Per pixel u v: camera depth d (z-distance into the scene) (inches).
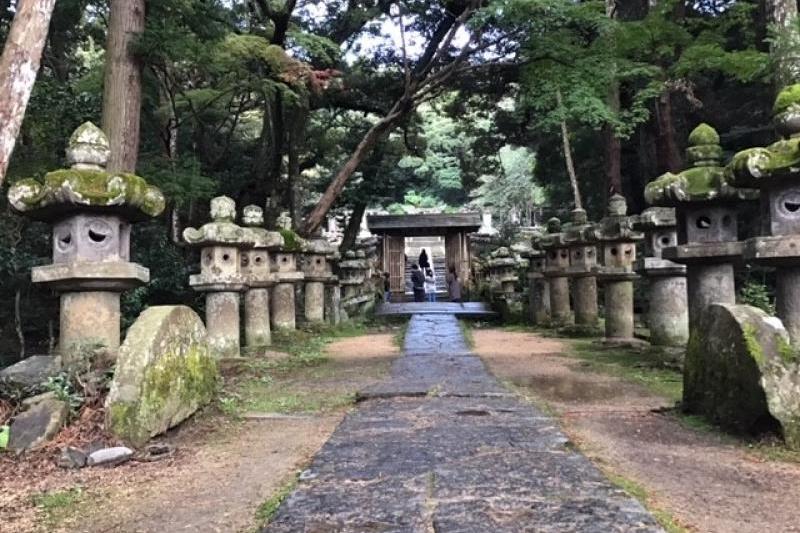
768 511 133.3
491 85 722.2
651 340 387.2
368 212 1467.8
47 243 453.4
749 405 186.5
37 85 436.5
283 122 661.3
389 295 1068.5
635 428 207.0
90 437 187.2
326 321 615.5
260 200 696.4
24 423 191.3
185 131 717.9
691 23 521.7
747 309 199.0
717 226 306.3
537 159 932.0
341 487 141.0
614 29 438.6
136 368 192.9
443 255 1414.9
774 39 378.9
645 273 377.4
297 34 493.4
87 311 244.5
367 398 259.1
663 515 129.7
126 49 383.2
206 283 361.1
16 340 449.1
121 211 246.8
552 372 332.2
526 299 728.3
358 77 711.7
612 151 670.5
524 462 157.8
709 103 696.4
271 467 171.2
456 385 283.0
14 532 131.3
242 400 267.0
